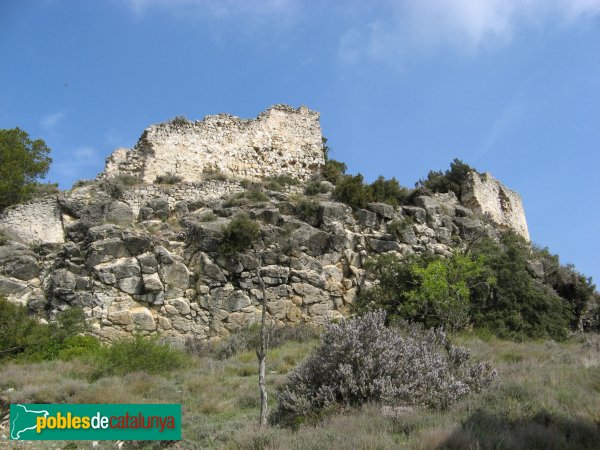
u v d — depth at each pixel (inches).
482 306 938.1
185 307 901.2
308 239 1009.5
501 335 899.4
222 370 685.3
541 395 448.5
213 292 920.3
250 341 828.0
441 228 1137.4
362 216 1090.1
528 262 1136.2
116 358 686.5
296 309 938.7
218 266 940.0
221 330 899.4
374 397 477.7
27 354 729.0
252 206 1082.7
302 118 1429.6
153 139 1248.8
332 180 1347.2
